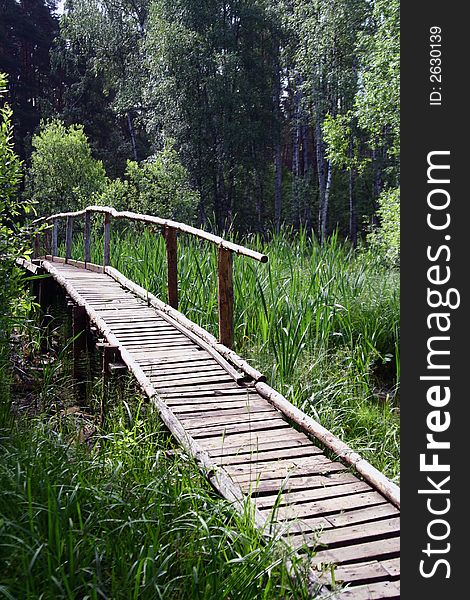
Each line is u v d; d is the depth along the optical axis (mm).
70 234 12797
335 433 5059
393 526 3240
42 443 3988
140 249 10148
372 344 7035
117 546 2861
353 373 6312
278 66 27141
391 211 12281
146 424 4641
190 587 2713
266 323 6383
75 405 6871
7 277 5777
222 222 25484
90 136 31641
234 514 3191
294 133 27984
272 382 5730
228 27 25188
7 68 32625
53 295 10906
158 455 3793
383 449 4883
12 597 2422
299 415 4566
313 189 26859
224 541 3010
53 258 13875
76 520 3113
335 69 21938
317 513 3363
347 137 18266
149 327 7082
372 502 3496
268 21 26266
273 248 9156
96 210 10758
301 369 5949
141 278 9242
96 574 2635
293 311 6852
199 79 23984
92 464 3736
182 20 24391
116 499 3205
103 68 29234
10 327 5945
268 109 25953
